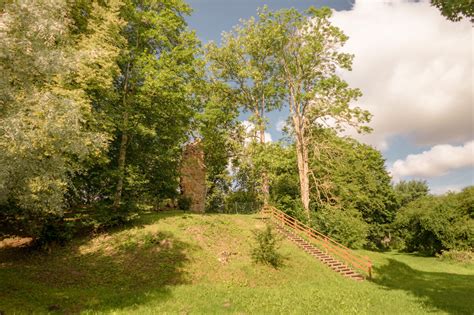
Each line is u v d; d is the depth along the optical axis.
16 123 8.16
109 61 16.28
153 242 17.95
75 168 12.61
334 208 31.44
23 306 9.77
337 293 14.12
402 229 46.66
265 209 30.98
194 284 14.64
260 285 15.70
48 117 9.02
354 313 10.92
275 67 35.00
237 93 35.62
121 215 19.41
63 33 9.97
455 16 9.41
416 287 18.14
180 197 29.30
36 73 9.29
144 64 21.30
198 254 17.73
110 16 17.05
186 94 23.53
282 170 36.47
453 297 14.98
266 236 18.66
